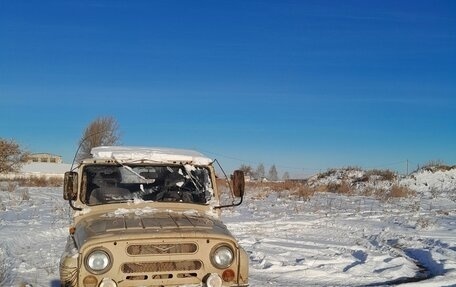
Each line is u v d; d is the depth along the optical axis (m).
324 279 8.70
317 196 28.03
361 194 29.53
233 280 5.36
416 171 36.50
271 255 10.59
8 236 12.02
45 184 43.47
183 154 6.95
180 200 6.59
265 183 38.41
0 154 38.09
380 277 8.88
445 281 8.34
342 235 13.93
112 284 4.98
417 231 14.09
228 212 18.55
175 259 5.19
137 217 5.85
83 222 5.94
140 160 6.67
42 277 8.20
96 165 6.55
